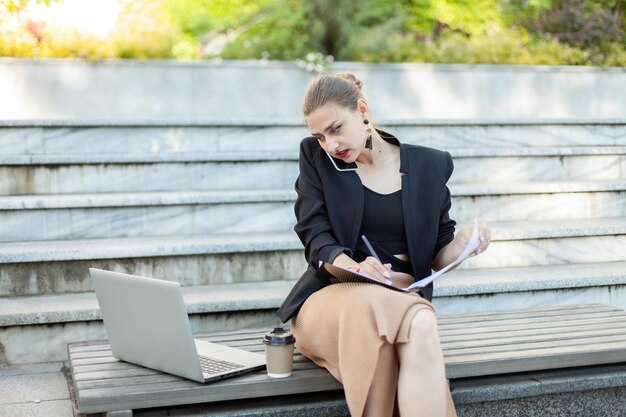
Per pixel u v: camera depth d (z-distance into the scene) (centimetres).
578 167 509
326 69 621
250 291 355
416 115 632
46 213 390
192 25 731
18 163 421
